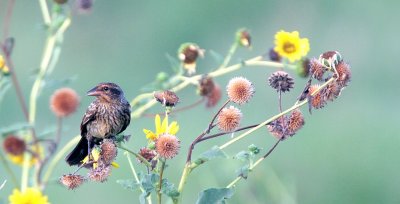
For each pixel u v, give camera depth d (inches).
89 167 305.6
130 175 546.9
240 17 948.6
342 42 927.0
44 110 720.3
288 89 301.1
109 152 294.5
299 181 577.9
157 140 291.1
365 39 922.1
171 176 507.8
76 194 538.3
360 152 601.0
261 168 421.4
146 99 381.1
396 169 585.9
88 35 932.6
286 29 946.1
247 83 299.0
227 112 296.2
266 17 954.7
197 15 951.0
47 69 363.6
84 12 370.3
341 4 937.5
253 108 732.7
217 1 953.5
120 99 339.0
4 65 343.3
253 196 416.5
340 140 605.9
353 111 710.5
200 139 294.5
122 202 541.6
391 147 603.2
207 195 291.7
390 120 677.9
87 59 920.9
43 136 330.3
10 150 316.5
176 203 292.0
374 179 579.5
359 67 890.7
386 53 908.6
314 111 677.9
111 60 928.3
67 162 335.9
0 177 526.3
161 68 933.8
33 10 919.7
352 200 570.3
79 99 336.8
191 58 378.6
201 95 378.6
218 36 954.7
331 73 307.1
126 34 947.3
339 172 581.6
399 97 829.8
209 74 379.2
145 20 954.7
